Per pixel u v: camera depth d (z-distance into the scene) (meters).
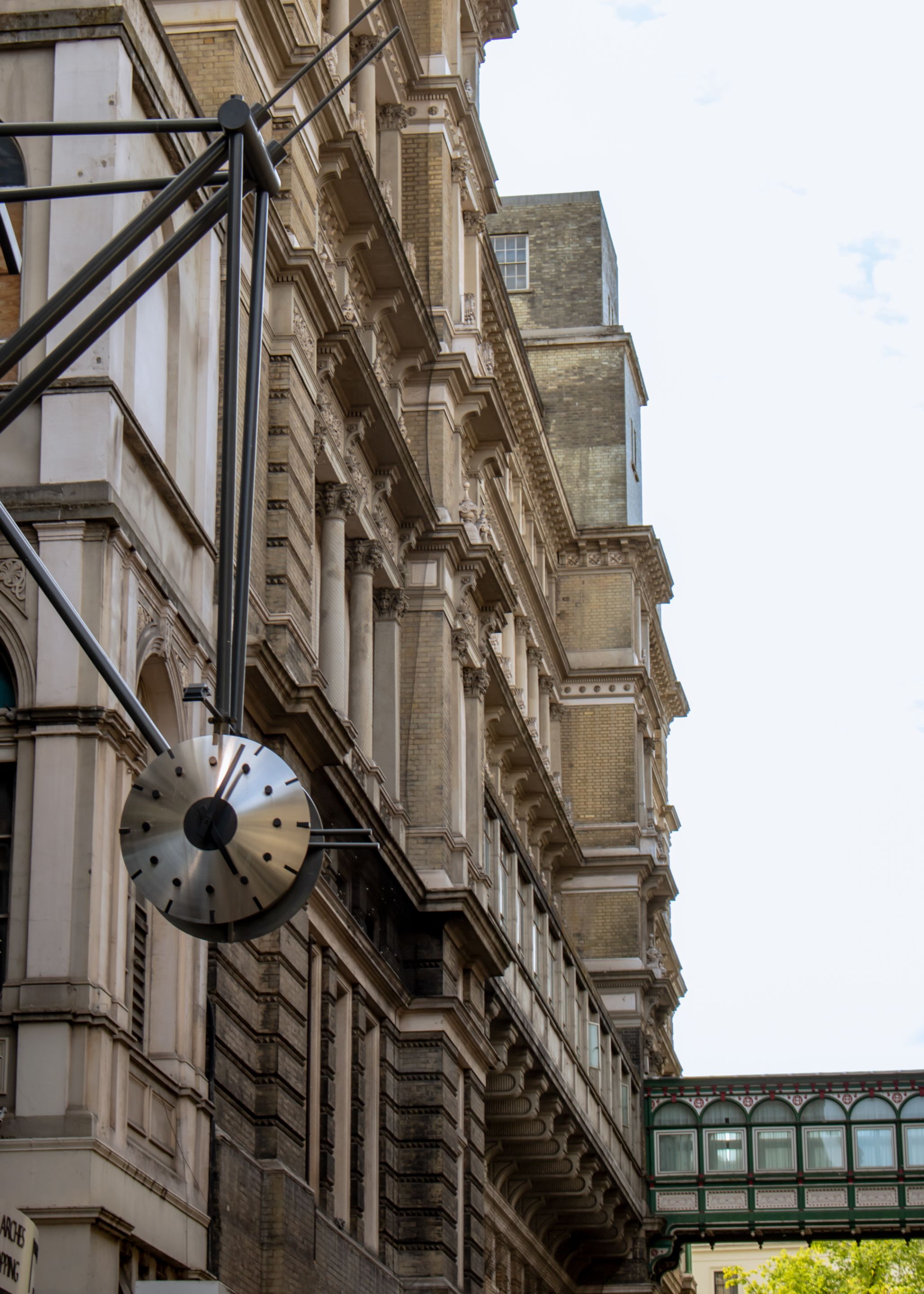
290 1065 27.48
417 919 36.47
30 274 22.22
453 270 42.81
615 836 64.19
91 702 20.83
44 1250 19.34
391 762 37.16
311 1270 27.28
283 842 12.95
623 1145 57.88
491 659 43.53
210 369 25.52
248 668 27.03
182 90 25.27
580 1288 60.38
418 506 38.25
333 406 33.84
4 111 22.78
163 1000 22.89
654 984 64.38
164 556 23.56
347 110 35.28
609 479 68.94
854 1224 60.81
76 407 21.73
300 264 30.36
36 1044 19.91
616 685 65.50
